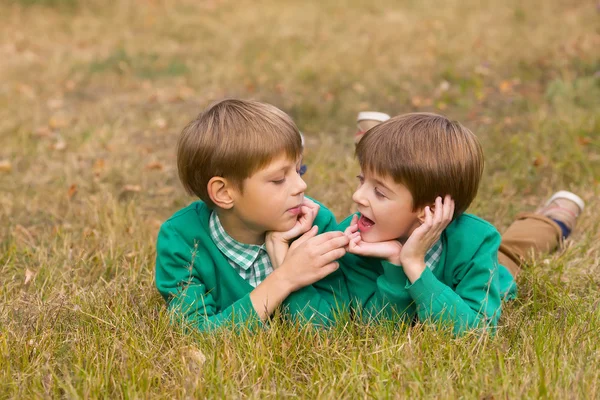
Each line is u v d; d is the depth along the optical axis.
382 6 13.43
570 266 4.27
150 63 10.30
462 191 3.27
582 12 11.50
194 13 13.50
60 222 5.28
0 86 9.20
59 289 3.96
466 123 7.34
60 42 11.65
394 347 3.11
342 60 9.93
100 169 6.29
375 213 3.27
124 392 2.88
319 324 3.42
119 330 3.42
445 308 3.25
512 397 2.74
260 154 3.15
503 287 3.71
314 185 5.68
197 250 3.50
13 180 6.14
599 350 3.10
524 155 6.16
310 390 2.94
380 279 3.42
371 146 3.24
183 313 3.39
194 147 3.25
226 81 9.37
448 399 2.75
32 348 3.25
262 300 3.33
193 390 2.87
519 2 12.66
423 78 8.98
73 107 8.48
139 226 5.02
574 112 7.11
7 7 13.41
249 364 3.06
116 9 13.74
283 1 14.30
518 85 8.44
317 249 3.28
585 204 5.23
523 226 4.58
